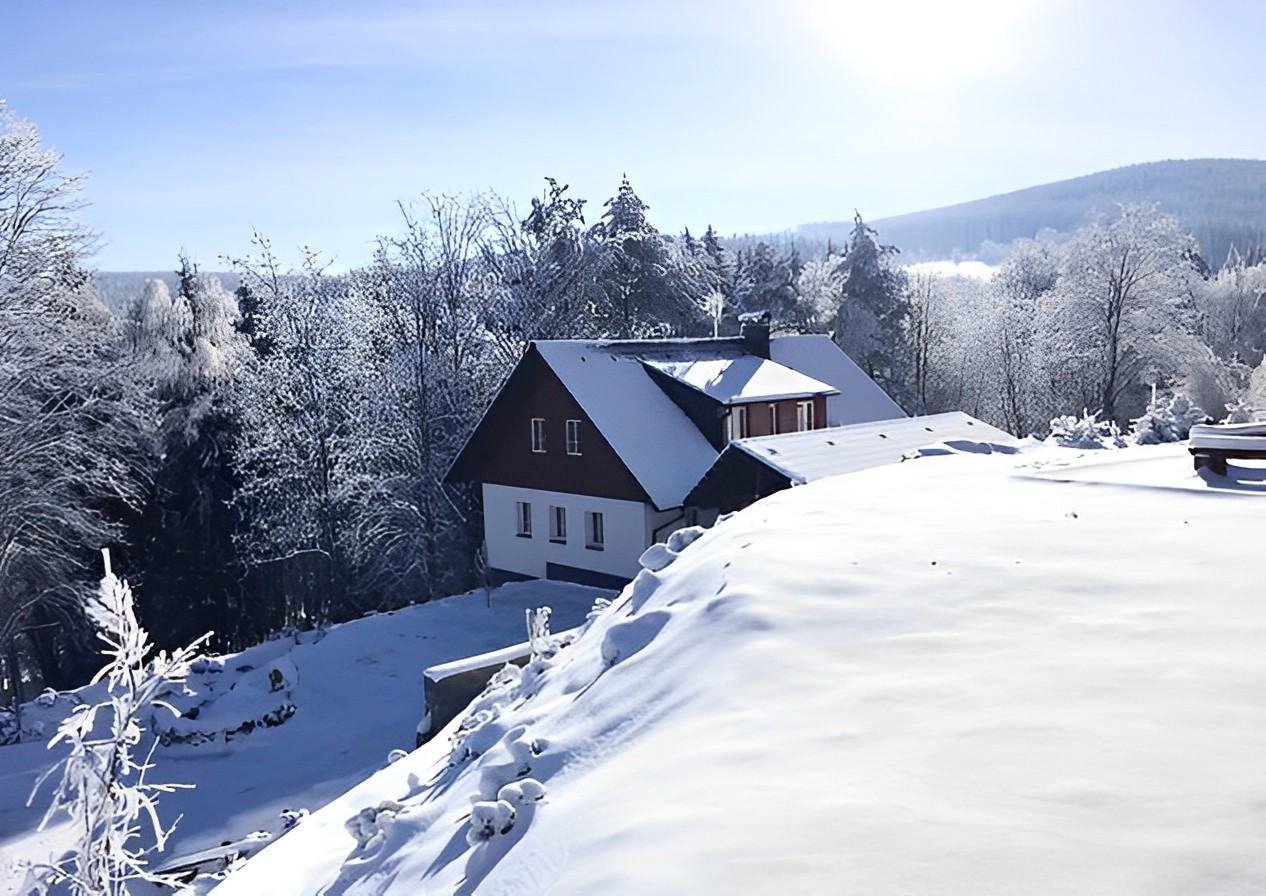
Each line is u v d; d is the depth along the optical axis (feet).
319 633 81.97
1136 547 21.66
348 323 119.75
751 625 18.72
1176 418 47.73
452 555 113.70
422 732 41.09
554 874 12.35
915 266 210.59
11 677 98.07
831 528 26.32
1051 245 251.19
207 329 133.49
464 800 19.67
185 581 108.17
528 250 132.57
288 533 109.29
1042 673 14.60
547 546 93.45
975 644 16.43
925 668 15.62
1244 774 10.61
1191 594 17.75
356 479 110.73
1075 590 18.79
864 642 17.29
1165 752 11.38
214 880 31.30
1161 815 9.98
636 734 16.71
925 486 33.35
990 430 84.74
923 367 193.77
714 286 183.62
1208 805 10.03
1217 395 147.54
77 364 88.12
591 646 25.40
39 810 53.01
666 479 82.64
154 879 15.97
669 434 87.56
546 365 89.92
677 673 18.21
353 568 112.98
